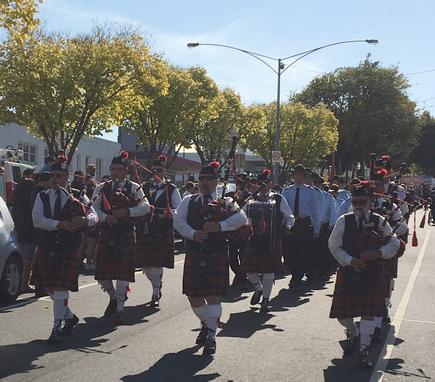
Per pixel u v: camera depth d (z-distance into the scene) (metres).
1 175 12.30
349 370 5.51
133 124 28.20
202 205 5.93
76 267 6.27
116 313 7.10
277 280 11.07
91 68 18.59
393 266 6.94
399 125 57.59
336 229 5.62
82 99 19.53
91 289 9.45
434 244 19.44
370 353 6.13
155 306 8.16
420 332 7.08
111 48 19.09
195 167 36.78
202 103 28.98
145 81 19.78
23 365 5.43
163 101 27.58
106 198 6.96
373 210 6.10
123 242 7.01
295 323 7.43
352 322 5.91
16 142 24.25
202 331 6.24
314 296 9.47
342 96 57.88
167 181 8.10
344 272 5.63
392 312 8.22
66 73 18.41
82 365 5.46
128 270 7.02
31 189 9.20
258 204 8.14
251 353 6.01
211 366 5.53
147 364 5.54
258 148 44.00
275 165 28.50
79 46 19.08
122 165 7.01
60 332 6.32
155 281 8.20
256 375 5.30
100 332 6.69
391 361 5.86
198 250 5.92
